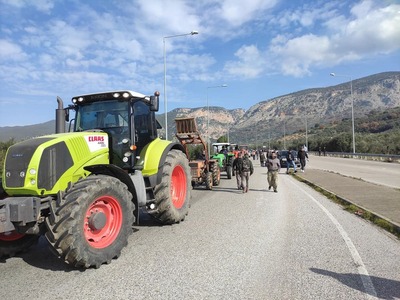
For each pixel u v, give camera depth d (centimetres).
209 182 1658
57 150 603
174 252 650
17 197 566
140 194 757
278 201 1272
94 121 806
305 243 703
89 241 577
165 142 926
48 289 491
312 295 460
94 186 583
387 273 538
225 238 743
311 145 8531
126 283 507
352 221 916
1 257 636
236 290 477
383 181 1938
